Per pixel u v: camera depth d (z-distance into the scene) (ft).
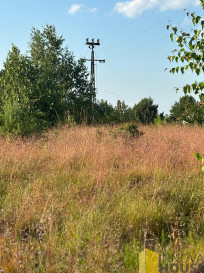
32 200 18.95
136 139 38.83
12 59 78.18
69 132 47.03
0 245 13.61
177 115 117.39
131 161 28.68
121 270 12.81
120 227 16.66
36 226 16.02
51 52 110.32
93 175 24.36
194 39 18.51
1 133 46.01
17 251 13.09
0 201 19.93
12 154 31.35
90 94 110.32
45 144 38.04
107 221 16.46
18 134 46.65
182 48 18.85
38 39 111.86
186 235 16.46
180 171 25.62
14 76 77.36
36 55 111.24
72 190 21.48
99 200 19.71
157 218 17.40
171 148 32.71
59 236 15.53
